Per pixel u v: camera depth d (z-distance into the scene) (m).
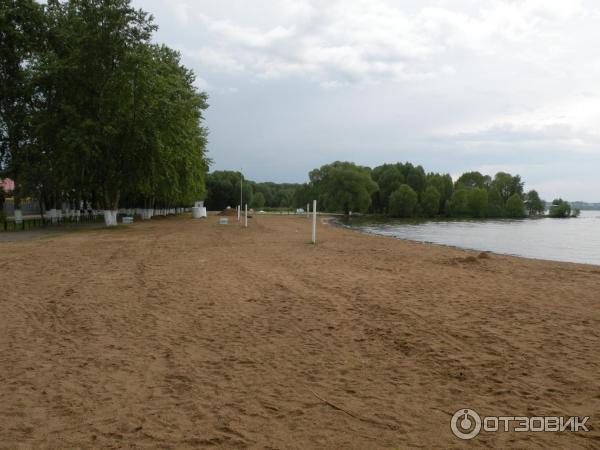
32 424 3.96
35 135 33.09
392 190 127.62
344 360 5.66
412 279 12.13
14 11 33.03
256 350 6.04
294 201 146.38
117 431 3.83
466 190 122.06
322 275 12.62
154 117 33.47
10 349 6.05
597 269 15.23
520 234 48.16
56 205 44.91
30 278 11.79
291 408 4.28
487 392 4.69
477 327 7.18
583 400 4.49
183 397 4.53
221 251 18.92
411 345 6.25
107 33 32.06
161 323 7.41
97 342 6.38
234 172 152.75
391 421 4.02
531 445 3.64
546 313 8.17
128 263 14.87
